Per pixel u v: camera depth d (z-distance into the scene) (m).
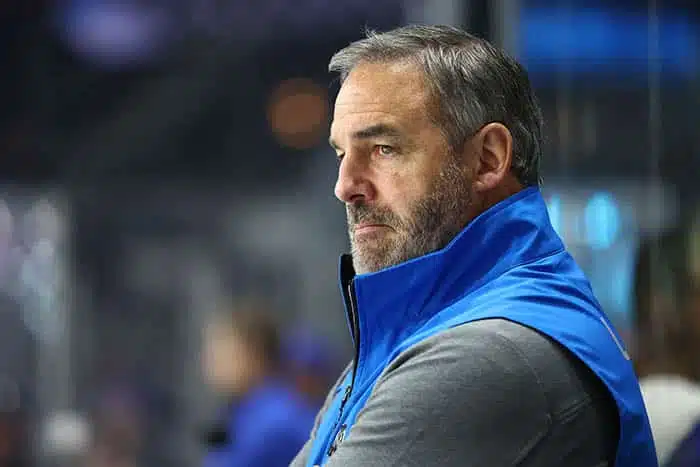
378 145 4.41
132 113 18.52
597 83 8.32
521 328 4.07
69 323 17.44
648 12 8.08
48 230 17.83
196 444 16.28
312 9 17.31
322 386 11.55
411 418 3.94
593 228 8.07
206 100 18.27
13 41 18.27
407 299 4.36
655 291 7.01
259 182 18.05
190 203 18.06
